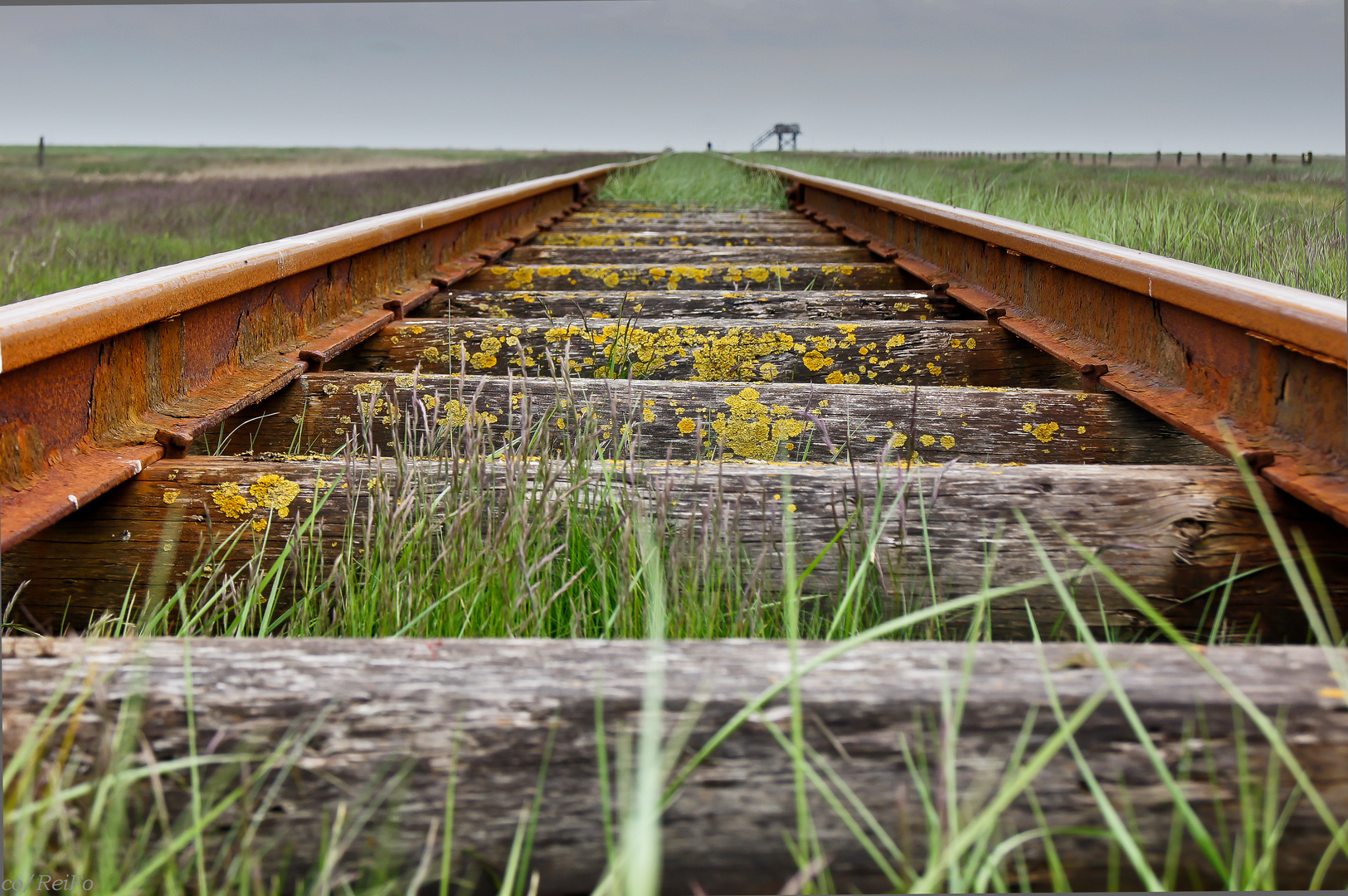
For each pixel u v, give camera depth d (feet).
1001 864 2.54
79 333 4.62
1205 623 4.17
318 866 2.55
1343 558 4.20
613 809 2.58
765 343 8.40
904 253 14.89
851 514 4.50
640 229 22.72
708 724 2.62
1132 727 2.60
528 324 8.67
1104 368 6.84
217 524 4.70
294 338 7.98
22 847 2.22
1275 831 2.36
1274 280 12.32
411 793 2.59
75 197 41.73
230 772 2.60
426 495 4.44
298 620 4.26
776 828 2.57
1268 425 4.96
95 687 2.41
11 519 3.93
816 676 2.75
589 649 2.93
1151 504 4.36
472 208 15.02
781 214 27.63
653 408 6.43
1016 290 9.60
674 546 4.19
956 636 4.22
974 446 6.34
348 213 35.06
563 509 4.45
